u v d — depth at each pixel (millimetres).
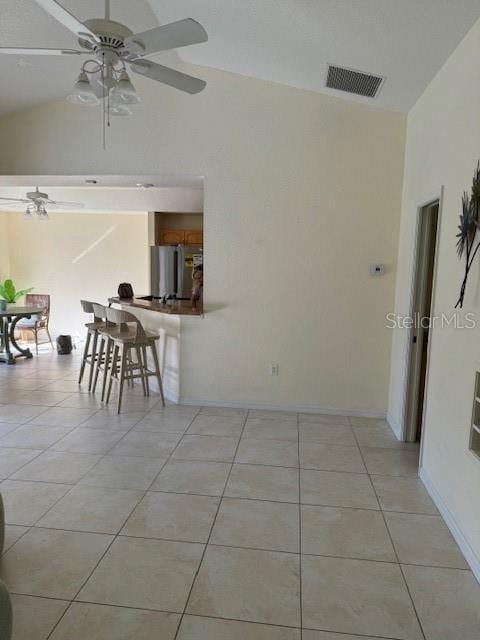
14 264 7914
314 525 2455
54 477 2938
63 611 1825
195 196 6492
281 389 4289
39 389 4988
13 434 3662
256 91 3949
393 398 3938
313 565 2133
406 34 2586
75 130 4160
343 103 3865
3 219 7715
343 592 1960
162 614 1821
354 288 4066
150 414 4164
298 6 2566
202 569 2088
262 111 3967
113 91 2363
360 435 3748
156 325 4812
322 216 4016
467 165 2373
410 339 3531
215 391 4391
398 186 3898
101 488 2803
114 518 2482
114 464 3133
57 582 1986
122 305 5172
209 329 4305
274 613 1837
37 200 5586
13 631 1718
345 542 2311
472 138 2307
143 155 4125
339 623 1793
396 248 3967
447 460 2531
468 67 2391
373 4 2389
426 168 3168
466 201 2354
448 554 2236
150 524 2432
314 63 3248
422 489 2873
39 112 4180
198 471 3047
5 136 4254
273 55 3320
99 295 7844
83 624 1762
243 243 4145
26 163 4246
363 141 3889
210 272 4219
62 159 4203
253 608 1861
